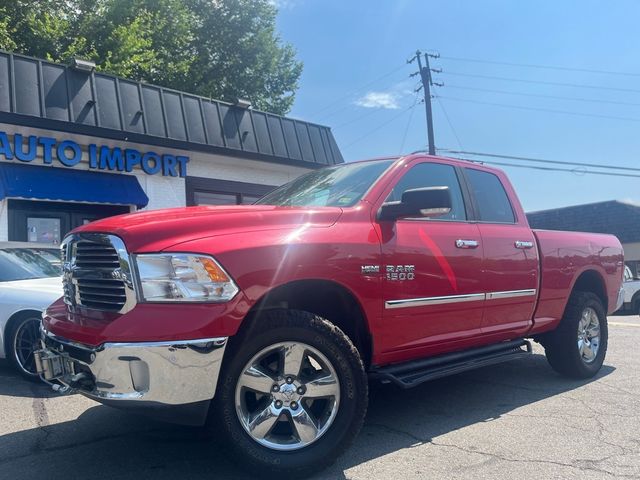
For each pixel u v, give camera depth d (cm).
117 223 337
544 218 3105
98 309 332
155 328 297
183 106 1216
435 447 391
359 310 378
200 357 301
